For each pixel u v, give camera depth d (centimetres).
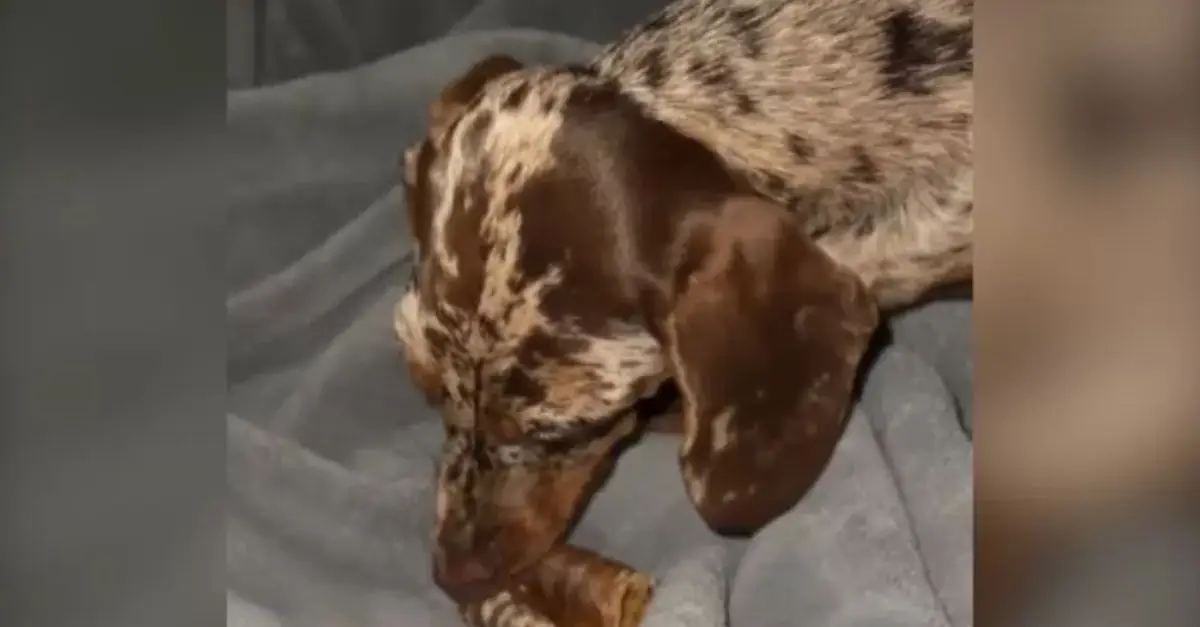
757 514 44
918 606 42
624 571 45
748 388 44
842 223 44
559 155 45
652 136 44
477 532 46
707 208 44
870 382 44
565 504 46
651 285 44
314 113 47
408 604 47
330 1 47
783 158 44
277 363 48
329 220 47
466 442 46
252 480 48
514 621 46
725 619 43
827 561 43
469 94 46
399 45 47
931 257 43
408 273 47
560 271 45
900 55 43
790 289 44
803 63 44
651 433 45
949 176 43
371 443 47
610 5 46
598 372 44
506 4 46
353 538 47
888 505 43
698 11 45
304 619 47
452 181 46
